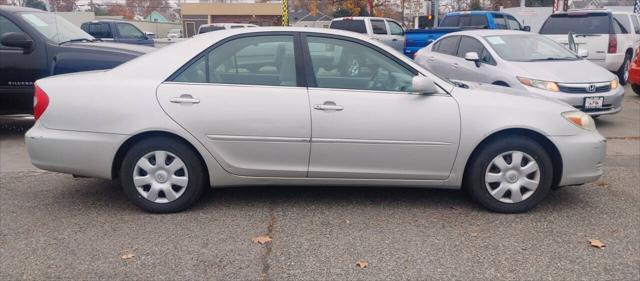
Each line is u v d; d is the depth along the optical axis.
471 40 8.85
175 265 3.50
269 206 4.57
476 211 4.46
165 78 4.23
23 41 6.77
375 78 4.31
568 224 4.20
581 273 3.41
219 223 4.19
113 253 3.66
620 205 4.63
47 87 4.31
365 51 4.34
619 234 4.00
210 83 4.24
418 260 3.57
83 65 6.84
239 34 4.33
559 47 8.62
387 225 4.16
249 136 4.21
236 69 4.29
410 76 4.32
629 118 8.92
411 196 4.84
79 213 4.40
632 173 5.63
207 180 4.55
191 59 4.27
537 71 7.50
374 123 4.19
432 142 4.24
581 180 4.38
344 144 4.23
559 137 4.27
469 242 3.85
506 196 4.39
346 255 3.65
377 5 32.47
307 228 4.10
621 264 3.53
